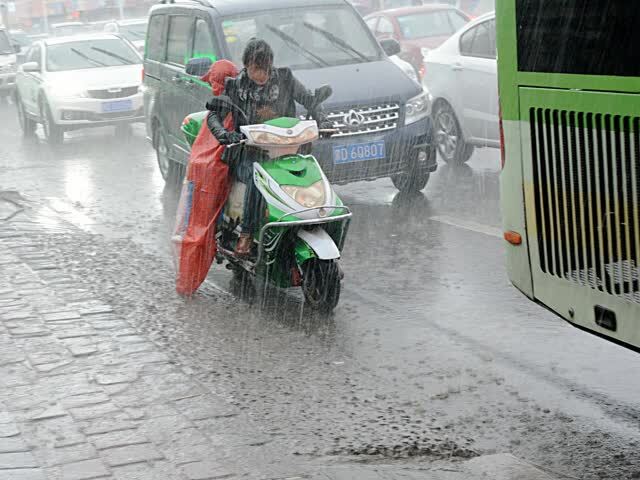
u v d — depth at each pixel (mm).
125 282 7785
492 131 12398
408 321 6855
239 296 7508
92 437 4906
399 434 5031
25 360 6035
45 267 8219
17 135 19766
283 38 10984
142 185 12688
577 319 4801
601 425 5125
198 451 4746
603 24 4371
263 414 5273
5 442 4852
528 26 4895
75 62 18031
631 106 4246
